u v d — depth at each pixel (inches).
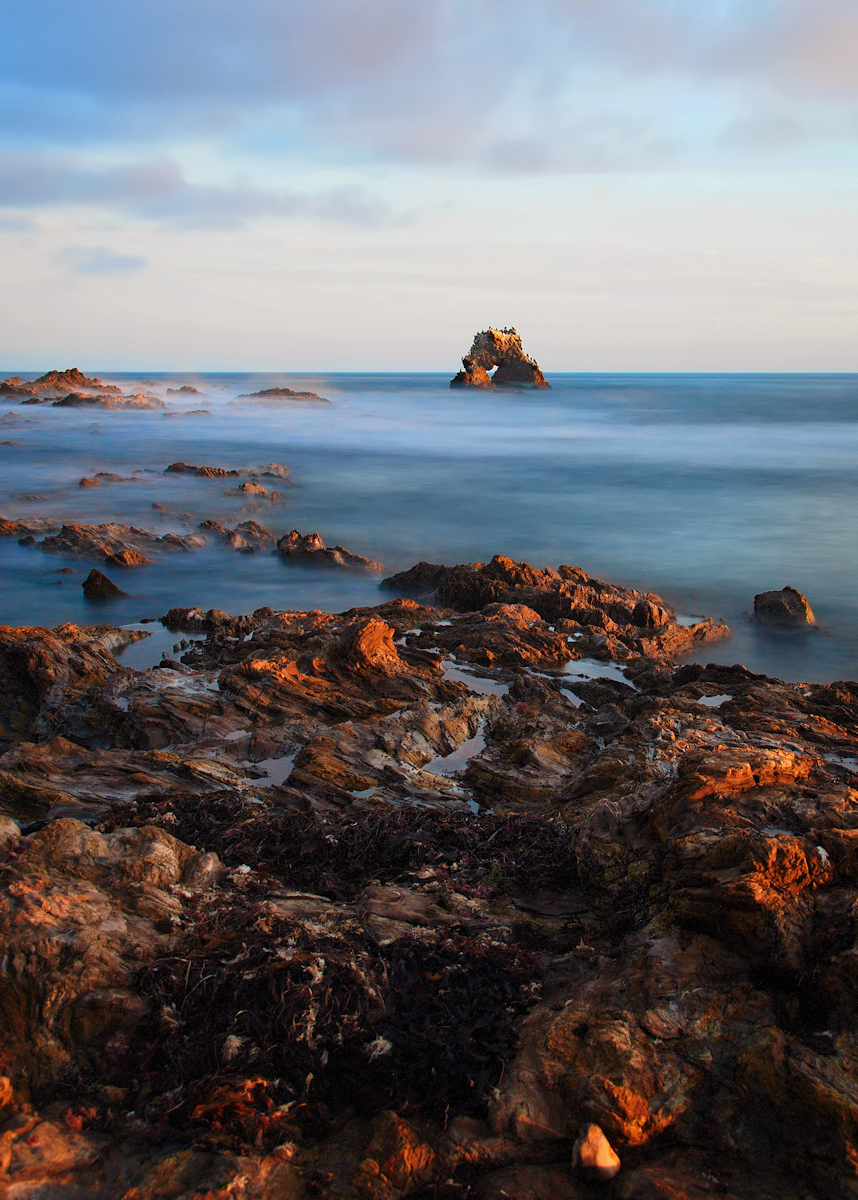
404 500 2098.9
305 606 1173.7
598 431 4168.3
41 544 1465.3
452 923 300.4
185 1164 203.6
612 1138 208.7
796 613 1061.8
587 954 277.4
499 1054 234.2
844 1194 193.6
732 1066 223.0
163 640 864.3
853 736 510.3
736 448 3267.7
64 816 410.6
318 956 261.1
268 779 480.4
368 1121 219.3
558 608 946.7
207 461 2834.6
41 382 6643.7
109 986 249.3
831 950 248.5
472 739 544.4
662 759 429.7
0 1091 221.6
